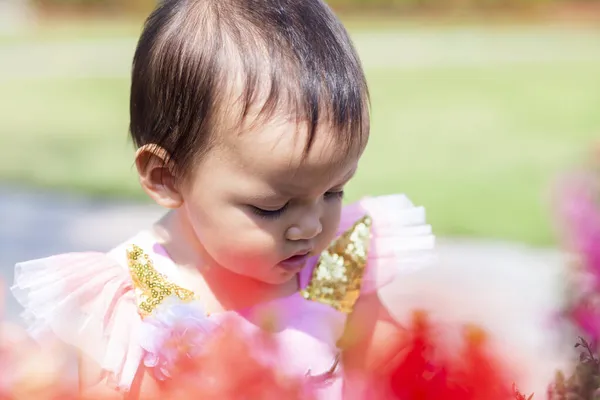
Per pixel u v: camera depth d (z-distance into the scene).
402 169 6.59
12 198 5.63
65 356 1.25
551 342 2.21
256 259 1.53
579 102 9.70
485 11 19.38
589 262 1.84
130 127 1.71
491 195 5.62
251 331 1.59
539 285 3.75
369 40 15.84
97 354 1.57
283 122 1.44
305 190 1.47
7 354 1.16
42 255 4.45
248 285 1.69
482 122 8.66
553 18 18.88
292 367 1.62
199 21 1.57
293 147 1.44
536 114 9.05
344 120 1.47
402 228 1.88
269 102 1.45
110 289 1.63
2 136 8.00
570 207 1.99
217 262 1.65
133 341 1.55
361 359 1.75
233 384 1.12
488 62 12.98
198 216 1.57
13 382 1.13
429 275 3.87
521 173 6.33
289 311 1.70
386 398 1.05
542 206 5.16
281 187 1.47
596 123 8.45
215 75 1.50
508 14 19.19
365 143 1.54
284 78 1.47
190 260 1.69
